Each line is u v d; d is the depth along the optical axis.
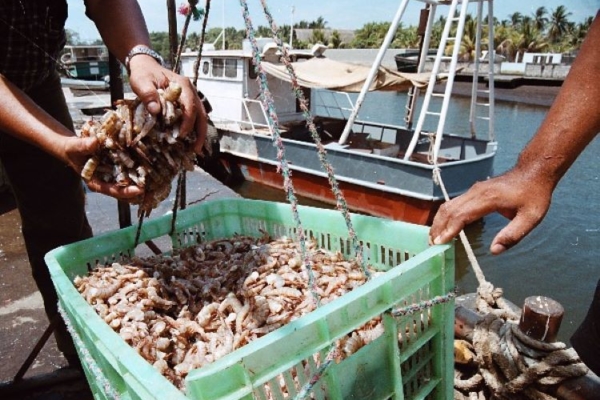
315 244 2.34
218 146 11.23
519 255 8.47
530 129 18.23
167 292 2.00
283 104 12.12
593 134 1.22
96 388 1.71
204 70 12.10
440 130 7.86
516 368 2.04
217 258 2.33
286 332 1.17
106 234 2.21
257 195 11.38
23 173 2.14
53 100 2.26
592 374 1.95
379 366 1.49
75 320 1.63
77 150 1.50
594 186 11.50
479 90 30.48
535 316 2.01
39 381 2.32
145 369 1.15
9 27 1.75
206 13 1.85
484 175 8.79
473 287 7.68
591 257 8.27
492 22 9.15
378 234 2.10
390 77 9.36
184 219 2.52
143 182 1.64
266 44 10.83
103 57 23.28
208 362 1.67
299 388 1.28
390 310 1.45
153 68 1.76
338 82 9.60
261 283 1.99
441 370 1.76
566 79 1.25
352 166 9.13
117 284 1.91
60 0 1.98
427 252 1.57
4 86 1.51
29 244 2.34
